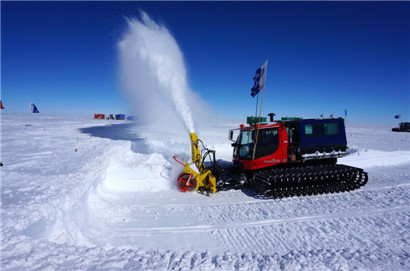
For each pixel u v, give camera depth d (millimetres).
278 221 5047
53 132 21641
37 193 4805
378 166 10516
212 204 6074
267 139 6875
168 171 8242
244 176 7105
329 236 4387
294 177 6383
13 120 39812
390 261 3391
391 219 5031
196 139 7445
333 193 6809
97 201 5664
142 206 5945
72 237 3762
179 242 4266
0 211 3699
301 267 3109
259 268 3086
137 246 4082
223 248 4078
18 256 2561
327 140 6992
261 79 8094
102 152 10688
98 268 2635
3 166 7730
